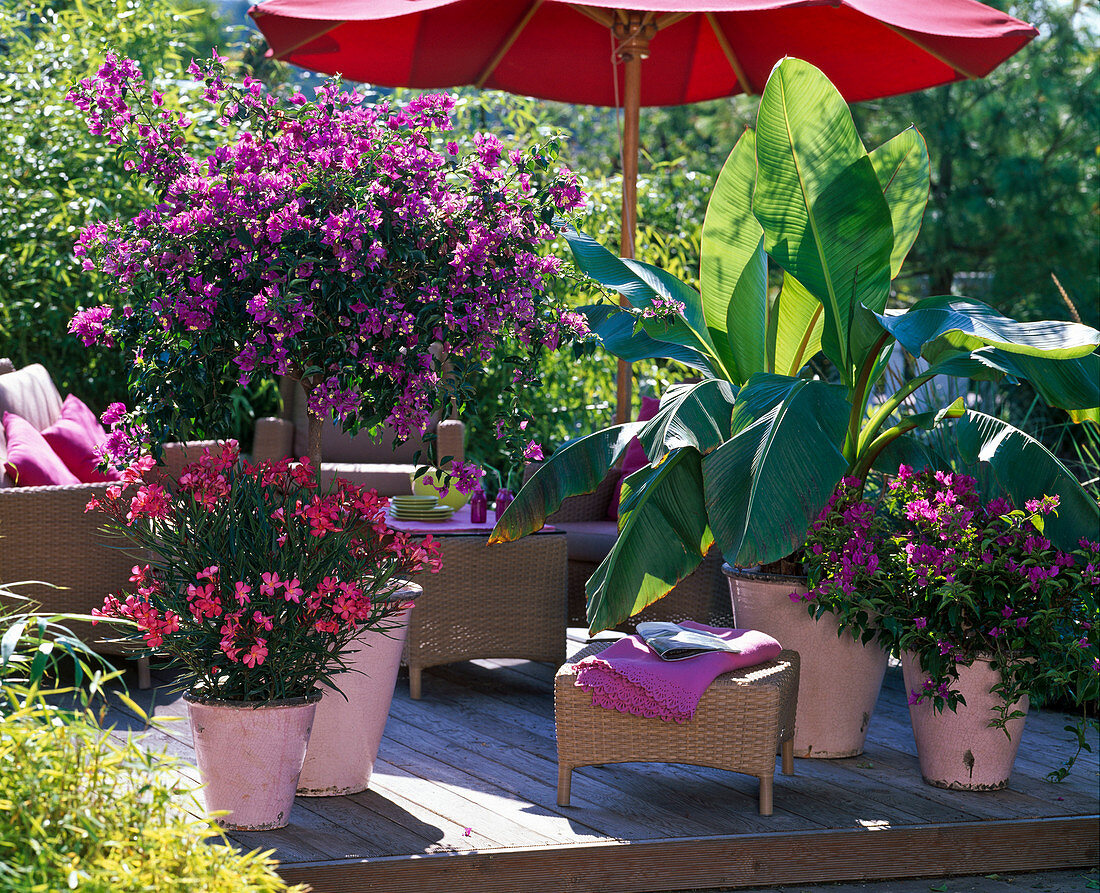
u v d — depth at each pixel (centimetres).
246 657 257
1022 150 980
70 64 571
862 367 364
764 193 359
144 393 289
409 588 314
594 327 407
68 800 186
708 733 308
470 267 286
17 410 414
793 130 352
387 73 545
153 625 261
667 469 352
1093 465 492
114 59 282
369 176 287
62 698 381
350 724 307
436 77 559
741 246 405
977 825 308
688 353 394
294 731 278
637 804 315
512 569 425
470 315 286
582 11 509
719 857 290
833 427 322
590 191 662
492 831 290
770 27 538
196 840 190
